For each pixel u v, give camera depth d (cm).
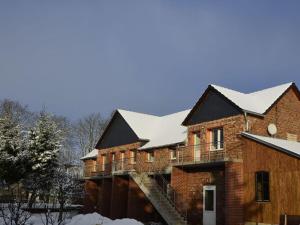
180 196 2719
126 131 3819
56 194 2975
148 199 3022
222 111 2606
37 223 2295
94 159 4438
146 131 3725
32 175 3522
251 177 2314
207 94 2742
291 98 2772
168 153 3162
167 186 2834
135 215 3181
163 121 3884
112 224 1959
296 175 2080
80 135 7412
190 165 2653
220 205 2506
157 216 3089
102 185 3825
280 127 2636
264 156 2267
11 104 6456
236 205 2317
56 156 4122
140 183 3130
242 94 2761
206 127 2703
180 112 3916
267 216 2178
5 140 3922
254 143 2338
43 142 4091
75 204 4209
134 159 3653
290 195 2089
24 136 4100
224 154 2520
